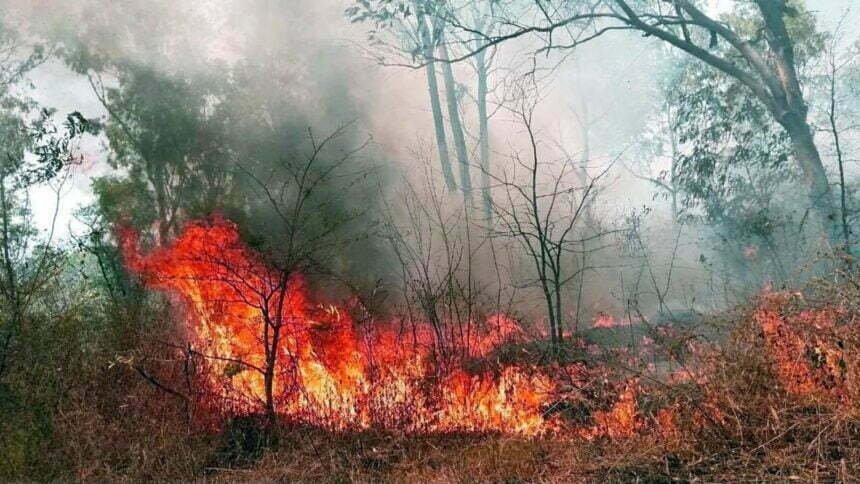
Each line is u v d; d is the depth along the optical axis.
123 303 8.52
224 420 6.75
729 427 5.57
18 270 8.24
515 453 5.86
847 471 4.89
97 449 6.18
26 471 6.11
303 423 6.70
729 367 5.84
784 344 5.93
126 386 7.00
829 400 5.53
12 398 6.66
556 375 6.91
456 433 6.49
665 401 5.96
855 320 5.91
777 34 13.41
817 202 12.33
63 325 7.67
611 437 5.94
